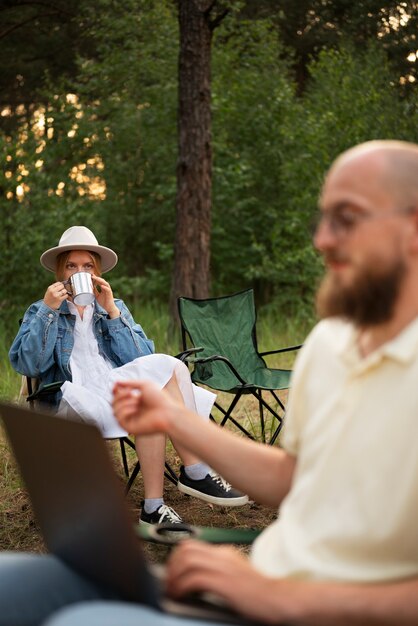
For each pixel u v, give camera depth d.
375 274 1.28
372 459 1.29
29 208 9.05
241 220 10.84
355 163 1.31
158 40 10.94
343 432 1.33
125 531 1.30
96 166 11.27
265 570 1.39
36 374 3.65
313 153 9.90
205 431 1.59
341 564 1.31
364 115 9.84
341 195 1.30
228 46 10.88
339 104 9.98
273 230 10.37
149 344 3.88
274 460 1.58
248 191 10.90
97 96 11.52
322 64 10.52
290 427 1.54
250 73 10.77
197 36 7.84
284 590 1.28
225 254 10.74
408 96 10.80
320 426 1.39
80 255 3.86
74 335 3.72
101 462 1.30
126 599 1.41
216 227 10.49
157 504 3.40
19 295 8.91
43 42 13.92
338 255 1.31
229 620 1.28
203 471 3.46
